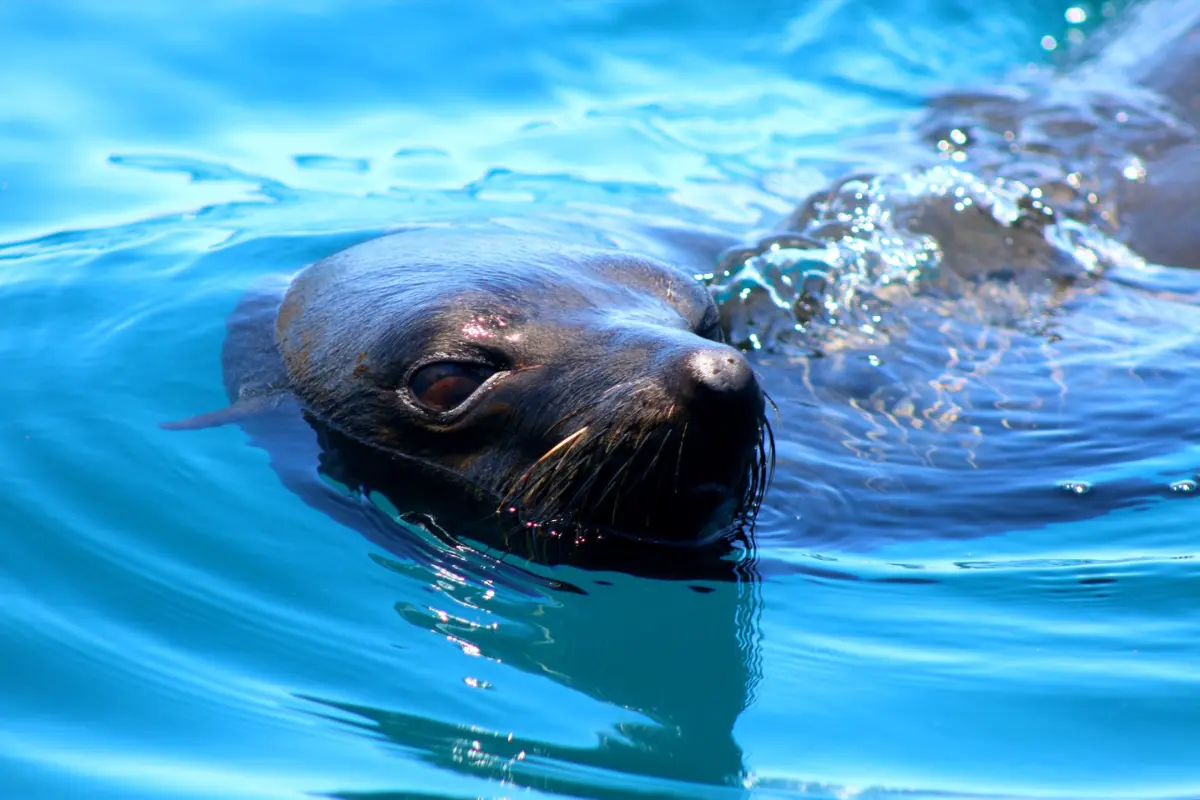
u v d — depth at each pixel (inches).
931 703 575.2
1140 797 513.7
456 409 697.6
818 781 526.0
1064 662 602.2
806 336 890.1
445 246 808.9
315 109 1282.0
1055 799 513.0
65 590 624.7
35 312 893.2
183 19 1414.9
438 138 1235.9
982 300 955.3
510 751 538.6
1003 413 821.2
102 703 554.6
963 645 616.7
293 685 574.9
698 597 651.5
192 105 1273.4
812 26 1503.4
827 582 666.8
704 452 625.9
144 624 606.9
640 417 631.2
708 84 1389.0
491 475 689.6
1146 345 903.7
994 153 1189.1
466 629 620.7
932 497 740.7
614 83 1376.7
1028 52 1503.4
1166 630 626.2
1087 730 555.2
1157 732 552.4
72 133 1208.8
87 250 990.4
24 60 1315.2
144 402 787.4
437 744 541.0
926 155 1197.1
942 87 1390.3
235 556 658.8
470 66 1379.2
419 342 708.7
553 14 1482.5
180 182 1125.7
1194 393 842.2
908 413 818.2
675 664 601.3
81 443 741.9
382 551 673.6
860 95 1381.6
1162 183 1123.3
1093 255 1027.3
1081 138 1203.9
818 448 775.7
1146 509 729.6
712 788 520.4
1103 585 664.4
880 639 621.6
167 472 717.9
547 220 1000.9
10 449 734.5
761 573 671.8
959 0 1566.2
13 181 1116.5
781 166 1206.9
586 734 551.2
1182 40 1328.7
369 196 1103.0
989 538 708.0
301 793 506.0
